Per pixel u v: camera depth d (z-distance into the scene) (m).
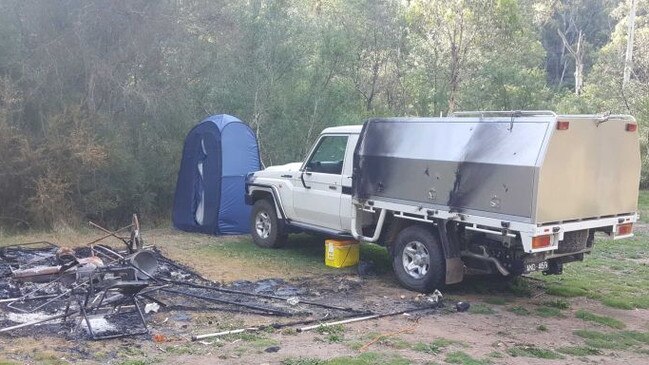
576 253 8.34
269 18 18.12
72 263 8.54
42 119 13.57
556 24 48.66
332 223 10.40
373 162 9.38
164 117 15.33
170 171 15.26
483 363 6.07
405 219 9.08
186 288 8.68
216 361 5.88
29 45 13.87
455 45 26.66
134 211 14.70
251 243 12.37
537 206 7.47
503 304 8.45
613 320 7.80
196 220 13.62
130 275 7.21
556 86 46.78
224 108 16.95
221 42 16.33
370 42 25.47
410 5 29.27
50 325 6.82
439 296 8.36
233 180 13.27
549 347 6.71
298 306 8.01
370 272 9.91
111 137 13.84
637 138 8.61
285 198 11.19
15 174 13.00
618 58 32.84
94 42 14.27
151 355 6.02
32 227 13.35
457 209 8.23
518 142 7.76
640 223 17.34
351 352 6.24
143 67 15.02
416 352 6.33
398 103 25.00
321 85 18.45
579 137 7.87
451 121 8.57
